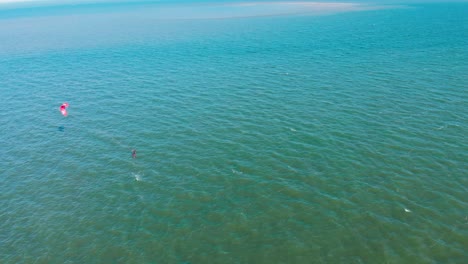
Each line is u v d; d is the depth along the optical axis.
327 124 55.31
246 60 92.56
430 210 37.06
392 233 34.56
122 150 51.22
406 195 39.38
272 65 87.00
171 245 34.53
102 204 40.62
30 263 33.44
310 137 51.91
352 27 134.50
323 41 111.19
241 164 46.41
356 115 57.69
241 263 32.34
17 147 53.75
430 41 103.81
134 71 87.81
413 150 47.25
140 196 41.50
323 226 35.91
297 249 33.47
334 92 67.62
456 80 70.19
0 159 50.66
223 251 33.62
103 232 36.59
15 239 36.34
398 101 62.00
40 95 74.38
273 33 128.75
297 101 64.31
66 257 33.91
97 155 50.38
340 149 48.47
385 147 48.28
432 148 47.47
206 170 45.53
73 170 47.22
